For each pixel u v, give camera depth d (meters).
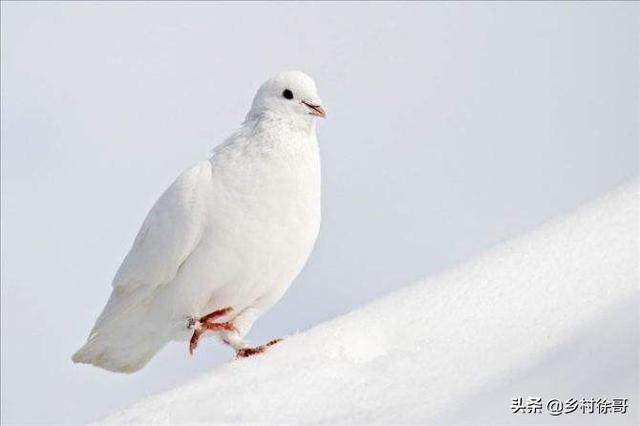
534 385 8.78
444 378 9.74
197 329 13.87
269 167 13.34
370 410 9.59
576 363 8.77
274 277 13.73
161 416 10.77
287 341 12.29
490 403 8.77
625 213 11.27
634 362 8.34
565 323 9.71
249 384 11.01
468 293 11.17
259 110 13.83
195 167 13.68
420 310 11.28
